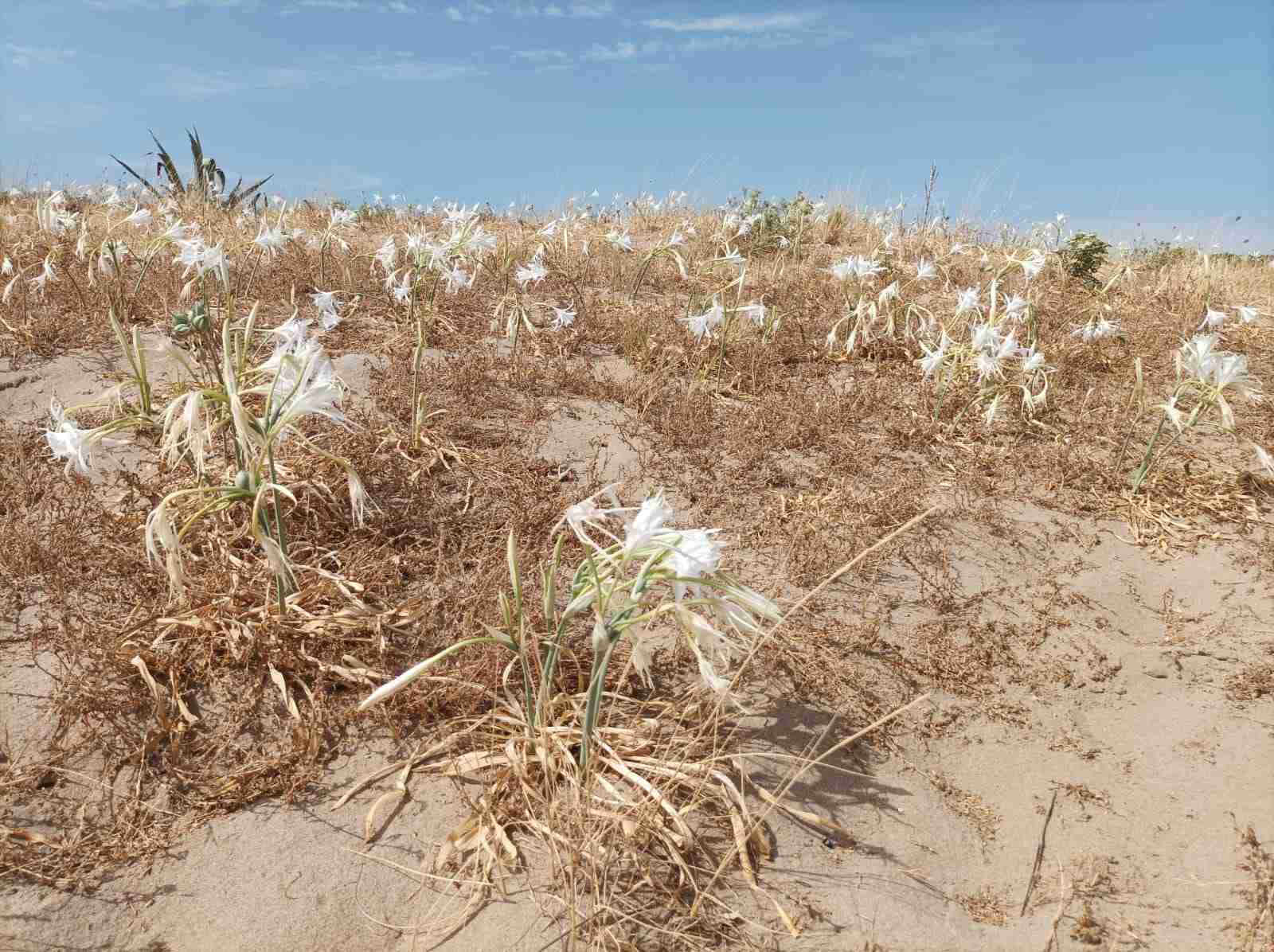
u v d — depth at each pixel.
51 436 2.37
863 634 2.94
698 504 3.69
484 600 2.87
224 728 2.42
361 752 2.40
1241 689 2.77
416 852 2.12
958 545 3.48
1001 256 7.63
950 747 2.60
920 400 4.66
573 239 7.34
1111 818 2.36
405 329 5.14
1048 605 3.19
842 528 3.52
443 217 8.88
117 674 2.51
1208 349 3.59
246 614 2.69
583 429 4.23
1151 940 2.00
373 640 2.69
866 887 2.11
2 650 2.63
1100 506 3.78
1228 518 3.67
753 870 2.13
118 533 3.09
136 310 5.08
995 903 2.11
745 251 7.75
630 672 2.69
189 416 2.28
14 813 2.16
